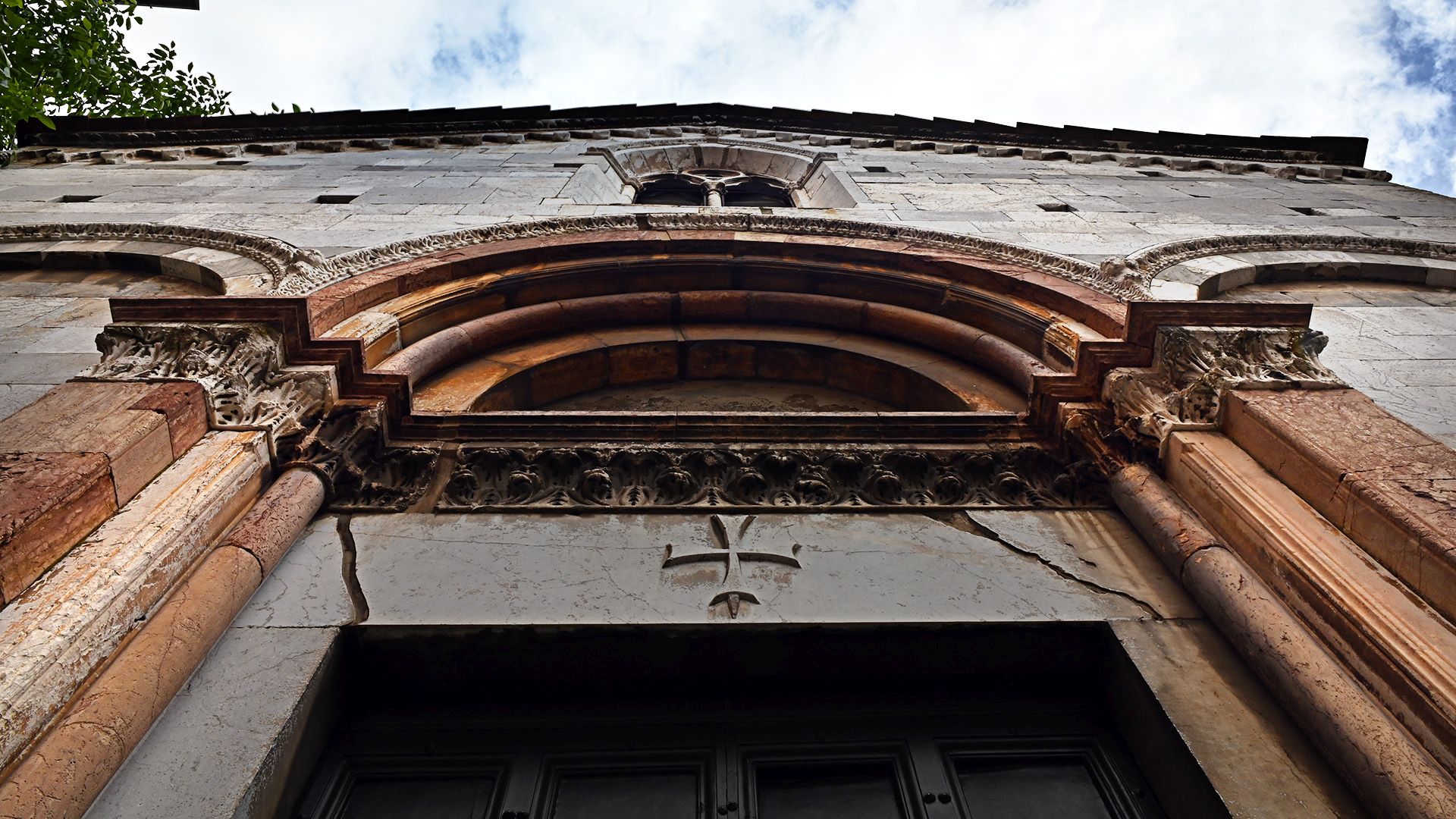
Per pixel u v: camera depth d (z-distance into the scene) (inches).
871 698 120.3
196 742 95.0
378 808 105.3
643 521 141.9
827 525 142.0
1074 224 295.0
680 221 270.2
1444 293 265.3
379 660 115.5
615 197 379.6
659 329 240.1
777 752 113.1
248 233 258.4
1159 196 352.2
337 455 144.6
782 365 233.3
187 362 144.6
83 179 349.1
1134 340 165.5
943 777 109.5
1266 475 130.2
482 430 158.9
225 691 102.2
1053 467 155.6
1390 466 120.0
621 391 227.8
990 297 222.2
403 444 156.7
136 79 549.3
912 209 310.7
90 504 108.0
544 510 143.2
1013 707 119.6
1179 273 251.1
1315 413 137.6
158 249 253.6
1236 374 150.4
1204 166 434.6
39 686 85.9
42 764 83.0
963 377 209.5
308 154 412.2
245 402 142.9
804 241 253.4
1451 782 87.2
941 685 122.0
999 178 378.0
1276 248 282.2
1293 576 112.6
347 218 279.0
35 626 91.1
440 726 114.4
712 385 232.1
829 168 402.0
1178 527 130.1
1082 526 141.8
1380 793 89.4
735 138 505.4
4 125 399.2
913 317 229.9
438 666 116.3
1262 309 167.9
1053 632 119.1
